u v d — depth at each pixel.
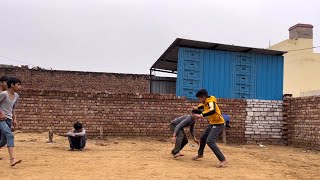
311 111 14.69
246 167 8.78
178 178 6.94
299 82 26.81
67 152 10.20
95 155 9.69
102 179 6.54
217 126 8.59
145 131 15.07
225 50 16.52
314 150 14.15
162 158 9.55
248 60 16.75
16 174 6.71
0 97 7.48
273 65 17.02
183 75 15.89
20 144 11.63
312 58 27.14
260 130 15.91
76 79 29.14
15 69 28.34
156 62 19.83
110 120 14.91
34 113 14.51
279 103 16.17
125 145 12.70
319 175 8.20
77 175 6.81
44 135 13.98
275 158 10.91
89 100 14.84
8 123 7.62
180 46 15.98
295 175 8.02
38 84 28.62
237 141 15.70
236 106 15.80
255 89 16.67
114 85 29.55
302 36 27.30
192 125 9.65
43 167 7.55
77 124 10.69
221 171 7.94
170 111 15.27
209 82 16.17
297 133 15.52
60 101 14.67
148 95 15.17
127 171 7.44
